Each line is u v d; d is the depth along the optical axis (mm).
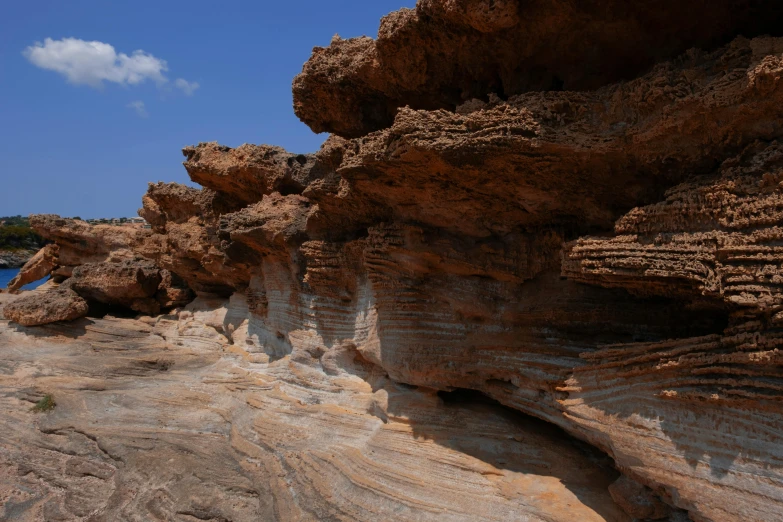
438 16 8719
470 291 10758
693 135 6820
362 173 10070
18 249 78688
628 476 8086
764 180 6086
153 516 11328
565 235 9539
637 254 7070
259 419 14008
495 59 9211
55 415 16734
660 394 6969
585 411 8148
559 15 7863
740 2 6934
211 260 20703
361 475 10500
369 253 11688
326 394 14219
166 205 23453
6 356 21094
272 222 15578
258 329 19203
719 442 6410
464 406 11406
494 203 9711
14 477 13992
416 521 9070
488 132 8031
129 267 24625
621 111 7551
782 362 5797
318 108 12617
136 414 16078
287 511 10445
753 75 5910
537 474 9477
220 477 12180
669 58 7785
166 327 24062
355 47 11195
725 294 6434
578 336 9469
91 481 13359
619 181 8078
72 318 23188
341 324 14281
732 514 6199
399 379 11945
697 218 6734
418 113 8500
